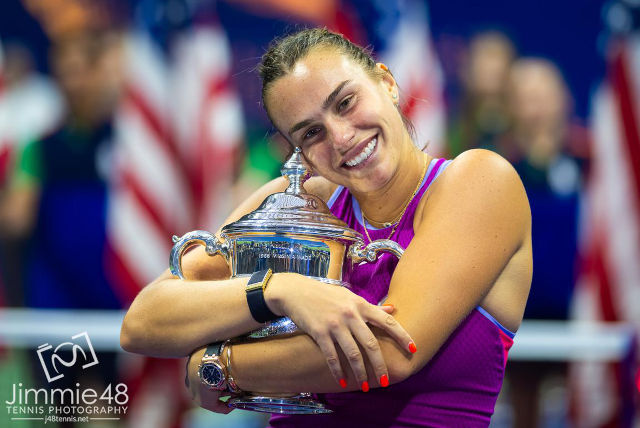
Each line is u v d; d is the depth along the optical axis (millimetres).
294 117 4195
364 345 3715
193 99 11867
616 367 11156
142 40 11953
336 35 4395
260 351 3957
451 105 11781
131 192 11781
